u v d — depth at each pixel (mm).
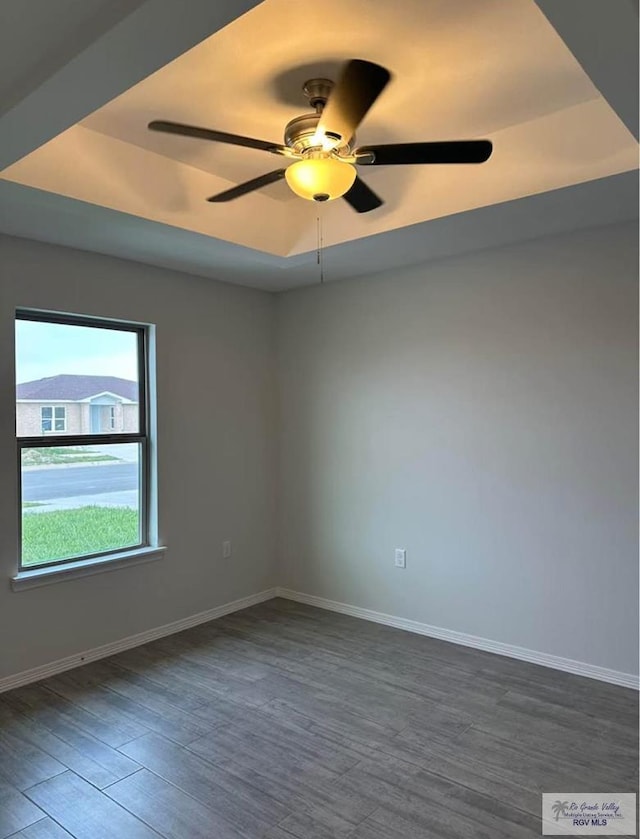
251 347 4480
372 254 3602
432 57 2076
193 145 2803
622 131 2400
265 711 2885
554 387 3324
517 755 2502
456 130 2668
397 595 4020
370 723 2768
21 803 2217
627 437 3098
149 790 2289
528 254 3393
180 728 2734
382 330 4043
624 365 3098
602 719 2787
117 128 2633
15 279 3150
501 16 1842
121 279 3623
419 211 3014
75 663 3410
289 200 3529
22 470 3287
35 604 3254
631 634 3104
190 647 3688
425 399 3848
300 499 4562
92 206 2686
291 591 4637
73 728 2734
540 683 3158
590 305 3191
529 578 3438
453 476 3732
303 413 4520
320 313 4387
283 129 2600
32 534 3334
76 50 1539
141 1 1349
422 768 2418
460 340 3680
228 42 1962
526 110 2512
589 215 2928
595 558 3209
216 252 3461
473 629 3666
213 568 4223
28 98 1746
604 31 1463
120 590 3650
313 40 1961
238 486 4395
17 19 1447
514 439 3477
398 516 3994
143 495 3869
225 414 4293
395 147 2020
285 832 2064
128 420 3797
